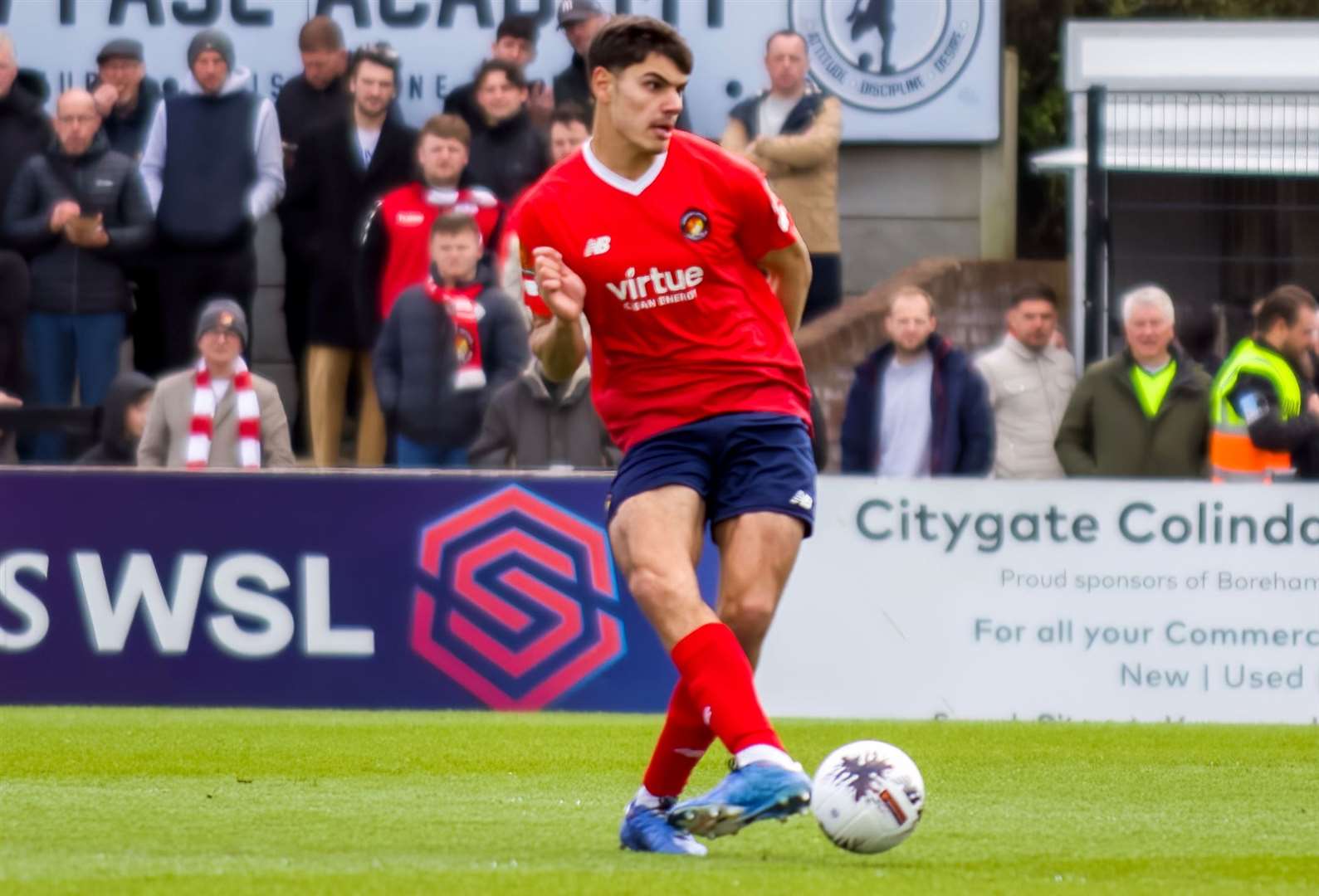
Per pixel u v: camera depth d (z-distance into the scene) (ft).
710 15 140.36
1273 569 99.55
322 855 51.60
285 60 139.33
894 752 51.16
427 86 138.62
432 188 119.14
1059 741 91.50
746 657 51.06
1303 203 134.31
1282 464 107.55
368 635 101.55
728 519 51.78
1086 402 108.78
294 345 129.29
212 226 124.26
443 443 112.88
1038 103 194.90
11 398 122.62
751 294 52.85
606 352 53.11
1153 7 199.41
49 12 139.64
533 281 52.75
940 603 100.73
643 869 48.03
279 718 97.71
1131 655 100.07
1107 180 134.72
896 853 54.54
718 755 84.99
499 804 67.10
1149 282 135.13
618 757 83.05
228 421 110.01
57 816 62.49
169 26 139.74
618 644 101.14
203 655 101.65
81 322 123.65
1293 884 48.80
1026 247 192.54
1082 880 48.44
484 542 101.40
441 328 112.57
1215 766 82.12
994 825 62.69
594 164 52.08
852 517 100.94
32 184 123.34
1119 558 100.07
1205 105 137.08
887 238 149.28
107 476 101.76
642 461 52.13
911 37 144.87
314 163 125.39
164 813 63.52
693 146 52.39
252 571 101.55
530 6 137.80
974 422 111.55
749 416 51.85
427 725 94.89
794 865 50.08
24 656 102.01
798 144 132.87
